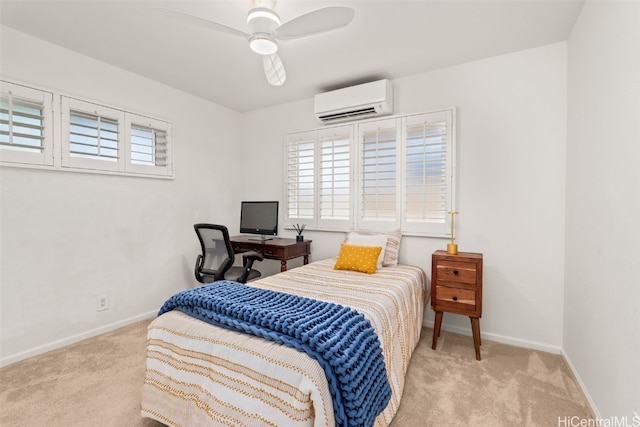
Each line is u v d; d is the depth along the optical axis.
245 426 1.19
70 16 2.05
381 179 3.06
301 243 3.36
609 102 1.53
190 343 1.41
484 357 2.30
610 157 1.51
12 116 2.19
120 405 1.73
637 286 1.24
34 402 1.75
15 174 2.23
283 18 2.03
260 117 4.00
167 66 2.80
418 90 2.93
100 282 2.71
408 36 2.29
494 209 2.60
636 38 1.26
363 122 3.18
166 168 3.22
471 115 2.69
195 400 1.34
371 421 1.22
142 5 1.93
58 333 2.44
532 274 2.47
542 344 2.43
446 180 2.76
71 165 2.49
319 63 2.72
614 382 1.43
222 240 2.77
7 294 2.19
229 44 2.41
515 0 1.87
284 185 3.76
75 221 2.54
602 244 1.60
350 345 1.26
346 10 1.58
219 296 1.63
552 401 1.77
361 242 2.84
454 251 2.46
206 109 3.68
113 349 2.40
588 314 1.79
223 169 3.90
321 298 1.84
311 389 1.09
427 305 2.92
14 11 1.99
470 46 2.43
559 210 2.37
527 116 2.47
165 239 3.24
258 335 1.31
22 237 2.26
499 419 1.62
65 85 2.47
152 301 3.12
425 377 2.02
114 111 2.76
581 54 1.98
